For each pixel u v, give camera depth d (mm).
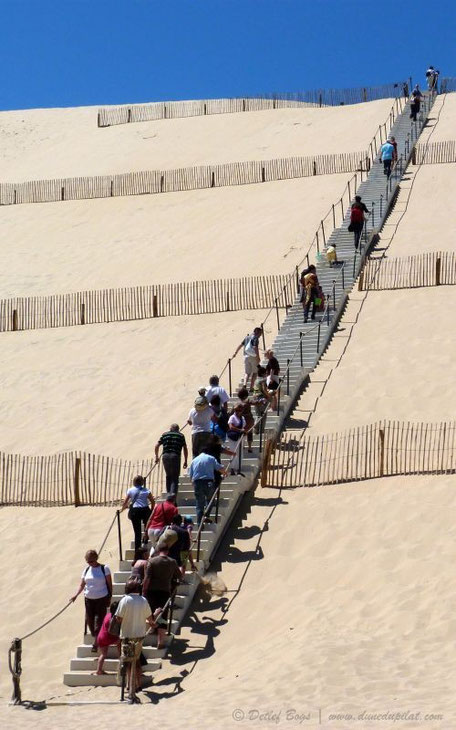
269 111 65562
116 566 21781
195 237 44812
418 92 54281
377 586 18672
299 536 20734
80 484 26047
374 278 33812
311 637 17109
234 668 16719
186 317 36156
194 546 19812
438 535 19828
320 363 28906
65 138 68875
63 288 41969
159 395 30516
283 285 36250
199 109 68750
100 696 16906
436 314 31016
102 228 48688
